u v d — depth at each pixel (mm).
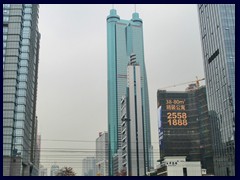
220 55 132625
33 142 122688
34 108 125875
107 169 146500
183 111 140750
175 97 143375
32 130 120312
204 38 149750
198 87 145250
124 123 158625
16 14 106625
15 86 98625
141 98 163500
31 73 115250
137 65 171500
